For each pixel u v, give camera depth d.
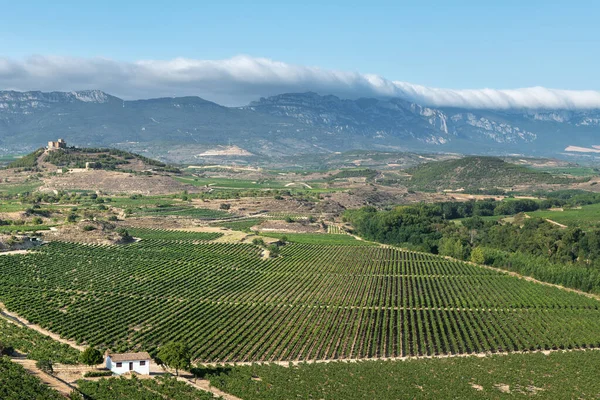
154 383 145.00
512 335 198.62
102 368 154.62
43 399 123.38
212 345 180.12
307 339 189.25
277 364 165.50
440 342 192.00
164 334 185.75
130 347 172.75
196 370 158.00
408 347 185.75
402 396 146.88
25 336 172.00
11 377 132.00
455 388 152.62
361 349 180.00
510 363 172.75
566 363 173.75
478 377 161.25
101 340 175.88
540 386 158.12
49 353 158.62
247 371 159.25
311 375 157.12
